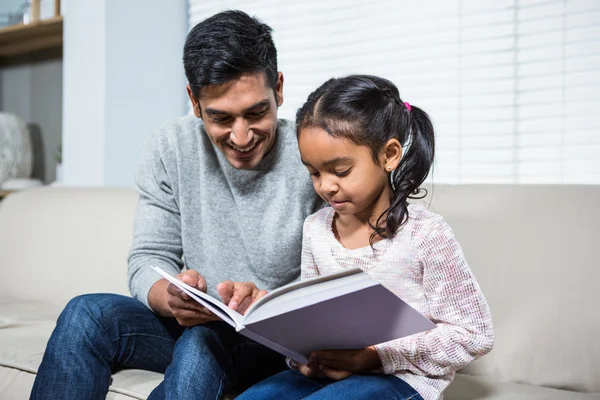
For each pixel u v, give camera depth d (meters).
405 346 0.94
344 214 1.00
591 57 1.64
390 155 0.98
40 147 3.03
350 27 2.06
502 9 1.77
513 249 1.30
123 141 2.26
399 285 0.98
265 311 0.82
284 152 1.23
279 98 1.20
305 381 0.98
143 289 1.17
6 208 2.08
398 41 1.97
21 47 2.92
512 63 1.75
